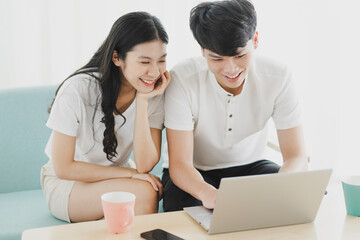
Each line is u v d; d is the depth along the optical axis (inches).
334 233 51.9
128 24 63.1
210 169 77.7
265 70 72.0
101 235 50.2
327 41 115.6
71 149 68.2
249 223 52.4
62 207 69.3
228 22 59.1
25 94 84.4
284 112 72.9
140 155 70.4
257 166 78.7
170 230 52.0
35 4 102.1
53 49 104.4
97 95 68.5
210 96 71.1
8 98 83.5
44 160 84.7
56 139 67.6
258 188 50.6
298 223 54.5
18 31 102.4
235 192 49.8
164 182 75.8
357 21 116.3
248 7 60.4
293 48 116.6
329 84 117.0
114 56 65.5
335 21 115.1
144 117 68.9
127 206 50.2
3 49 102.4
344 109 119.3
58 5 102.9
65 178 68.6
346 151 120.6
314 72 117.0
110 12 105.7
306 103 119.0
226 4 60.1
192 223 54.1
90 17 104.6
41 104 84.6
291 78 72.9
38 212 73.5
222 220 50.9
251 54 62.6
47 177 74.5
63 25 103.9
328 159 119.3
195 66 71.7
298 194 52.6
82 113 68.6
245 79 70.6
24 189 84.4
